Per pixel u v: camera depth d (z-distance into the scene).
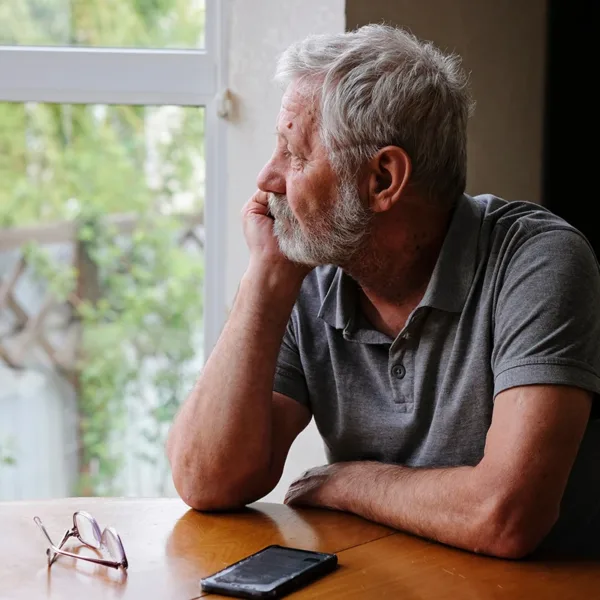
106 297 2.46
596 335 1.27
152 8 2.21
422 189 1.36
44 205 2.42
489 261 1.36
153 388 2.46
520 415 1.20
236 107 2.15
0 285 2.47
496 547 1.16
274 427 1.47
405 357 1.41
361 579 1.08
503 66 2.07
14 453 2.49
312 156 1.36
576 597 1.03
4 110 2.34
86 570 1.10
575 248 1.32
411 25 2.03
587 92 2.04
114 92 2.22
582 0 2.02
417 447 1.44
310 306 1.54
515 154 2.10
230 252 2.20
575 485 1.43
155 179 2.35
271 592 1.00
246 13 2.10
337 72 1.34
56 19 2.23
